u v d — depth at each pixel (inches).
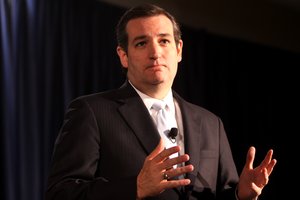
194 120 122.9
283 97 408.8
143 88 120.2
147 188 90.6
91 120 112.0
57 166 106.2
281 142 398.9
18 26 258.4
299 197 399.2
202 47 357.1
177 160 89.7
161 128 116.7
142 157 109.8
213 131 125.9
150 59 114.3
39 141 257.3
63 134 111.3
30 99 255.1
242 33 392.8
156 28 115.7
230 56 380.8
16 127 247.4
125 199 94.2
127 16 120.7
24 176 245.3
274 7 423.2
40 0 271.1
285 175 396.2
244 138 375.9
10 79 248.4
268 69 403.2
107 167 109.0
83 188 98.3
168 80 117.8
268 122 393.4
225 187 118.3
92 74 290.0
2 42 248.4
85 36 290.8
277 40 419.5
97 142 110.3
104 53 298.7
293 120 410.3
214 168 118.6
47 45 269.3
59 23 279.4
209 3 373.1
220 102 366.6
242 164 371.2
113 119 114.0
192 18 358.9
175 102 126.0
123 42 120.9
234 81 379.2
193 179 111.7
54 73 271.9
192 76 348.8
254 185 104.4
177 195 108.3
